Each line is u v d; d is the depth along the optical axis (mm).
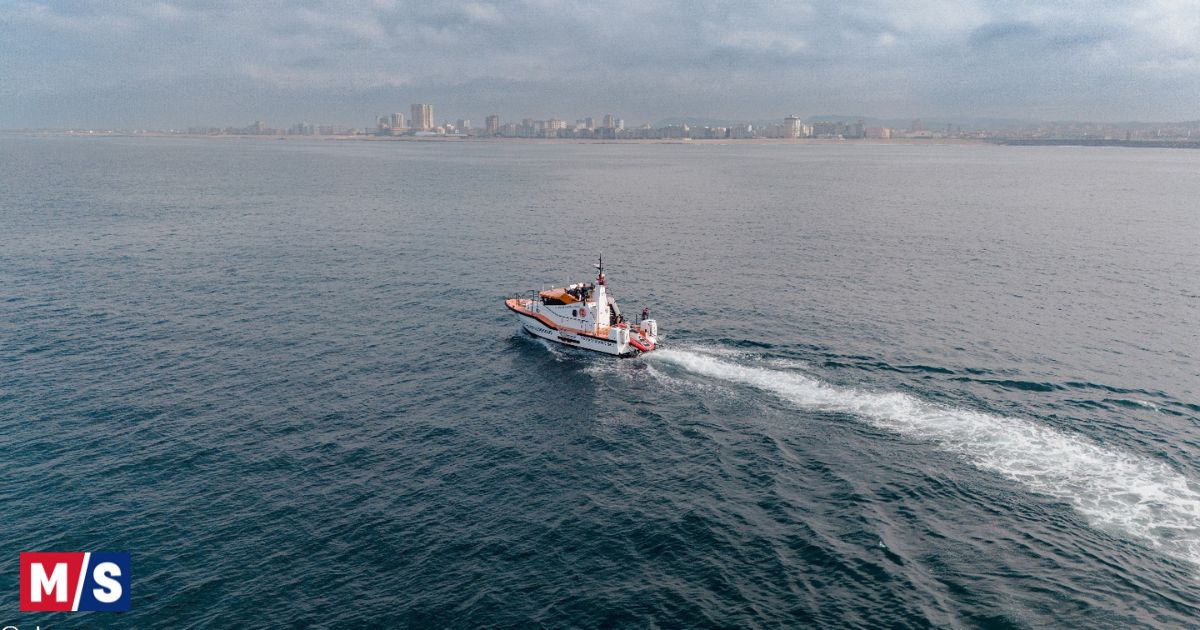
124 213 152125
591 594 34812
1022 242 123688
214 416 53562
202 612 33625
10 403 54875
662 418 54531
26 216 144375
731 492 43812
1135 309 80688
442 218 151625
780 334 72000
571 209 169500
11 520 40281
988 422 52062
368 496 43281
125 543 38469
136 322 75062
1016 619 32625
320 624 32844
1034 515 40688
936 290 89250
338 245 118375
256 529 39844
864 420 53031
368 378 61750
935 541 38469
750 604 34031
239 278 94438
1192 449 47844
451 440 50781
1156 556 37062
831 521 40469
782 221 150625
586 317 70062
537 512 41844
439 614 33469
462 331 74688
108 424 51844
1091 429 50750
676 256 111000
